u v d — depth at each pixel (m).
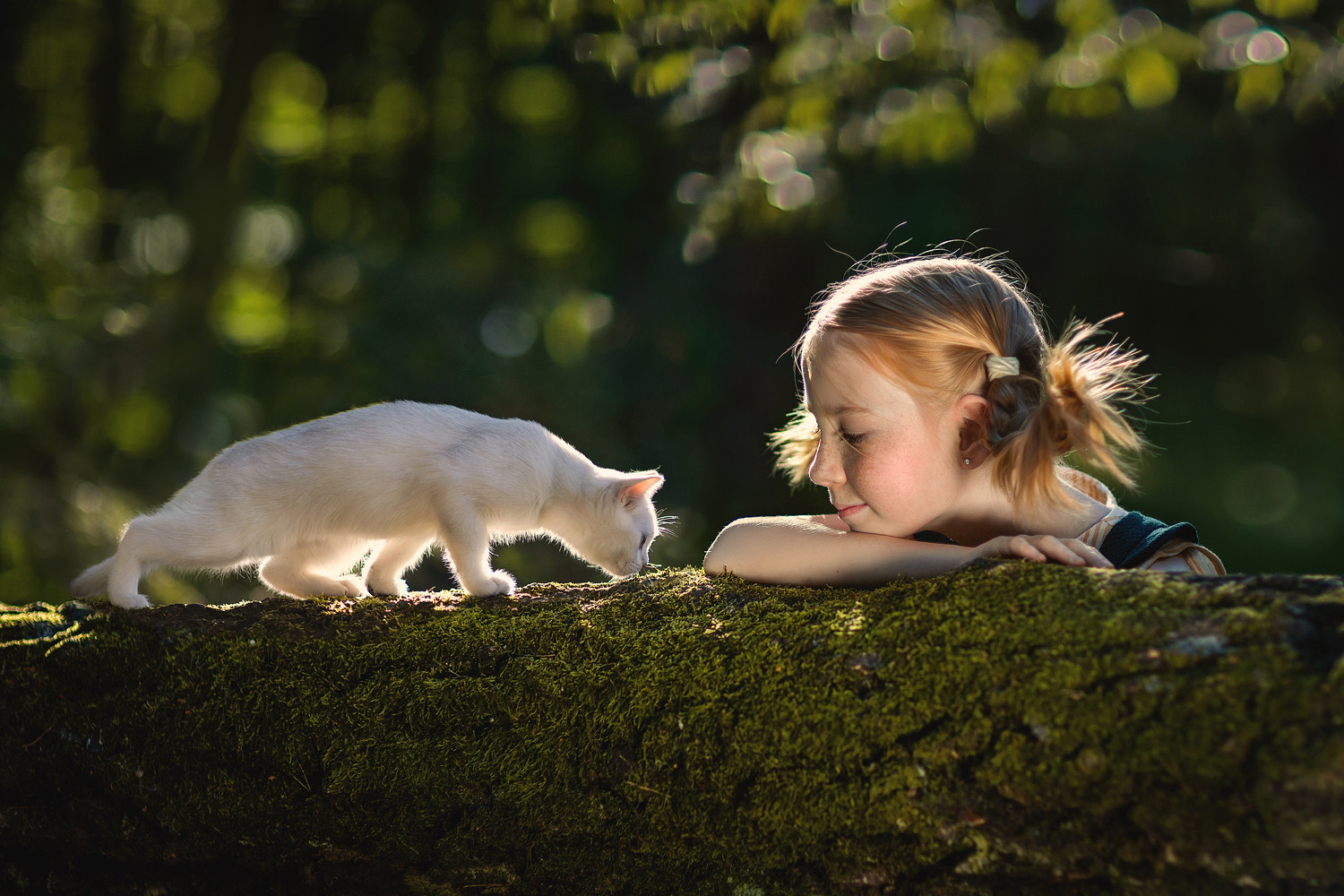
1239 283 9.89
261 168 10.34
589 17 6.64
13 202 8.07
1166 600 1.58
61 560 5.81
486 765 1.83
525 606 2.06
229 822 1.94
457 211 10.28
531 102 9.76
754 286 9.16
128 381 7.76
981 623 1.65
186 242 8.88
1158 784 1.44
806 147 6.06
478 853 1.85
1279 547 10.96
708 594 1.96
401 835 1.87
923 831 1.59
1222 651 1.47
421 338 9.23
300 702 1.93
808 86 5.77
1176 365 10.66
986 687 1.58
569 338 9.41
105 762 1.98
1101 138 8.49
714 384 9.24
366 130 10.10
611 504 3.29
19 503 5.95
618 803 1.76
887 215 8.49
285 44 9.70
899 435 1.93
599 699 1.82
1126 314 9.84
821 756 1.65
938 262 2.10
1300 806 1.36
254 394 8.90
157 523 2.51
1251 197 9.05
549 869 1.82
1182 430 10.80
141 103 9.91
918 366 1.91
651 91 6.00
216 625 2.07
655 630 1.88
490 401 8.85
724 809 1.71
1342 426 10.90
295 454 2.61
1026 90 5.93
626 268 10.04
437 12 9.50
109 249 9.58
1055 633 1.58
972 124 5.91
